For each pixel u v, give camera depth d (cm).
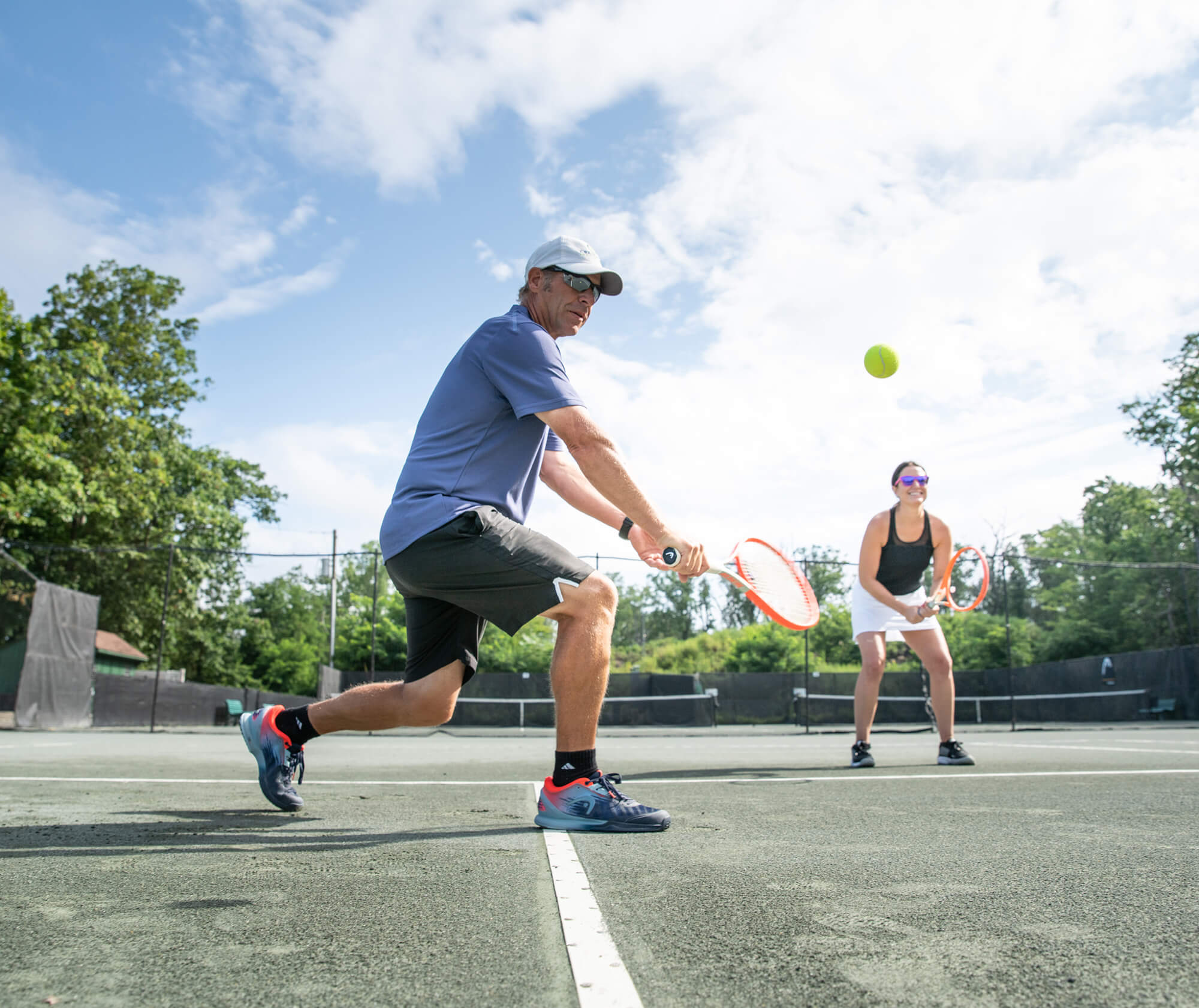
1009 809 246
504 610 216
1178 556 2533
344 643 2459
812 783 334
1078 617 2512
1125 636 2447
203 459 2609
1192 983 92
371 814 239
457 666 239
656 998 87
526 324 229
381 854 171
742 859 166
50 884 142
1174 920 119
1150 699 1484
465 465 222
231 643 3291
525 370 221
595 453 218
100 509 2086
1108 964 99
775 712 1728
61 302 2441
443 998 88
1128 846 180
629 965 98
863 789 311
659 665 2688
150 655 2855
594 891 136
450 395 229
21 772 393
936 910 124
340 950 105
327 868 156
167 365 2497
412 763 507
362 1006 86
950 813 238
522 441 230
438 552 213
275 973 96
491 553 211
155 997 88
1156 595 2436
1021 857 167
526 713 1611
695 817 230
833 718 1730
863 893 135
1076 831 202
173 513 2392
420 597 235
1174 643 2366
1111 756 511
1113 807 251
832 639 2673
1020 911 124
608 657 214
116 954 103
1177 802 262
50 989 91
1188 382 2656
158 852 173
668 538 224
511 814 239
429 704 239
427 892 136
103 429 2206
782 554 358
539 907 127
